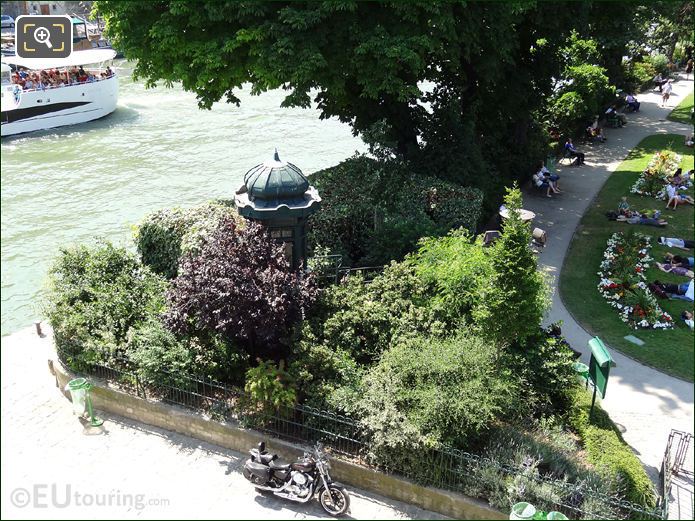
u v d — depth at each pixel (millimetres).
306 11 18734
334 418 12180
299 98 19719
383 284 15312
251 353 14289
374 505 11703
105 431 13656
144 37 20828
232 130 41875
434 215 19688
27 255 25281
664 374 14953
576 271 19625
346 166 21875
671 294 17891
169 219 18141
